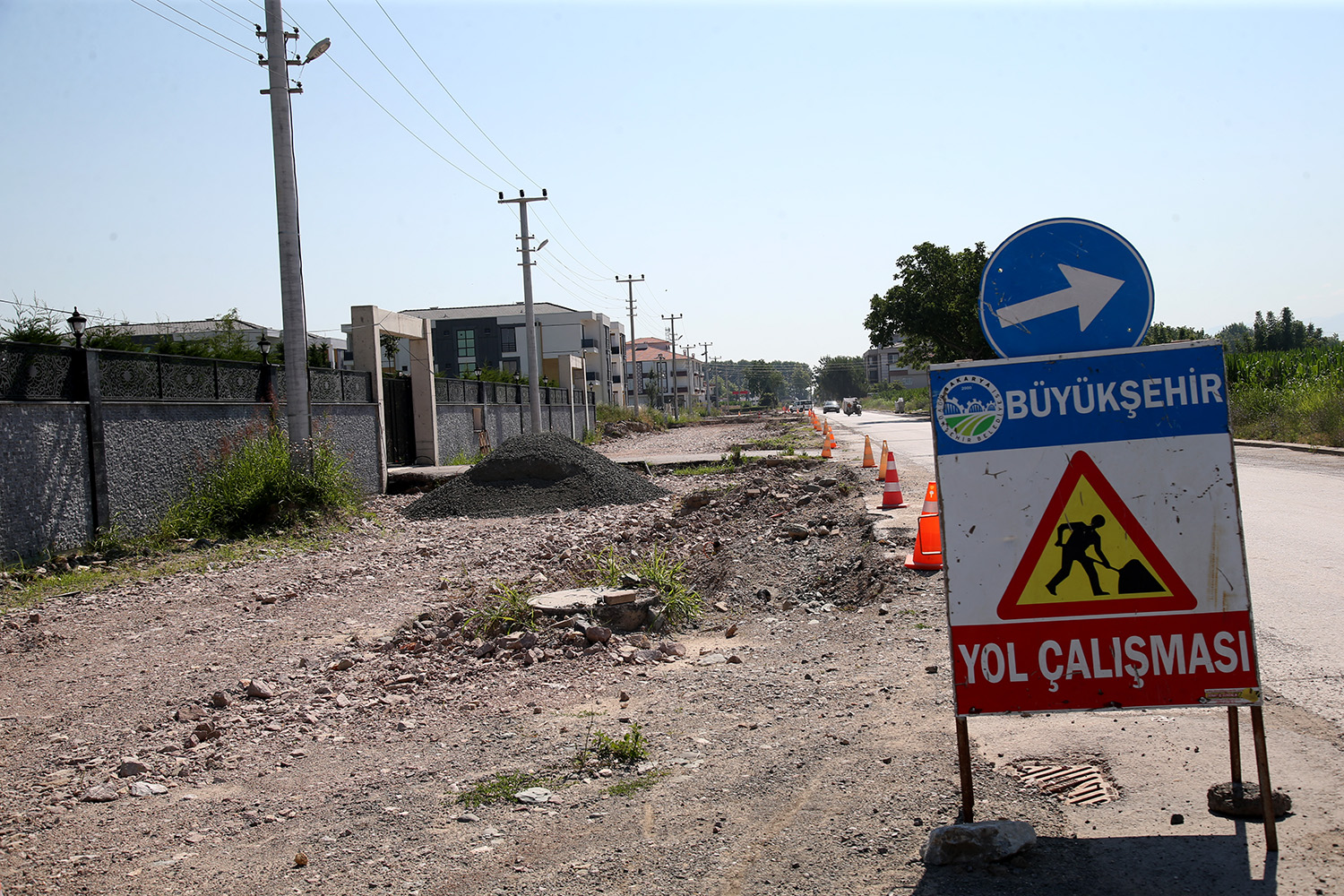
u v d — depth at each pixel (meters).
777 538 12.41
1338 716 4.77
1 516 12.12
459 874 3.85
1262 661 5.80
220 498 16.02
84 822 4.77
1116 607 3.68
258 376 18.72
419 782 5.01
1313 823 3.62
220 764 5.57
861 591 9.27
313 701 6.79
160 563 13.12
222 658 8.16
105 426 14.12
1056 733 4.82
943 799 4.12
